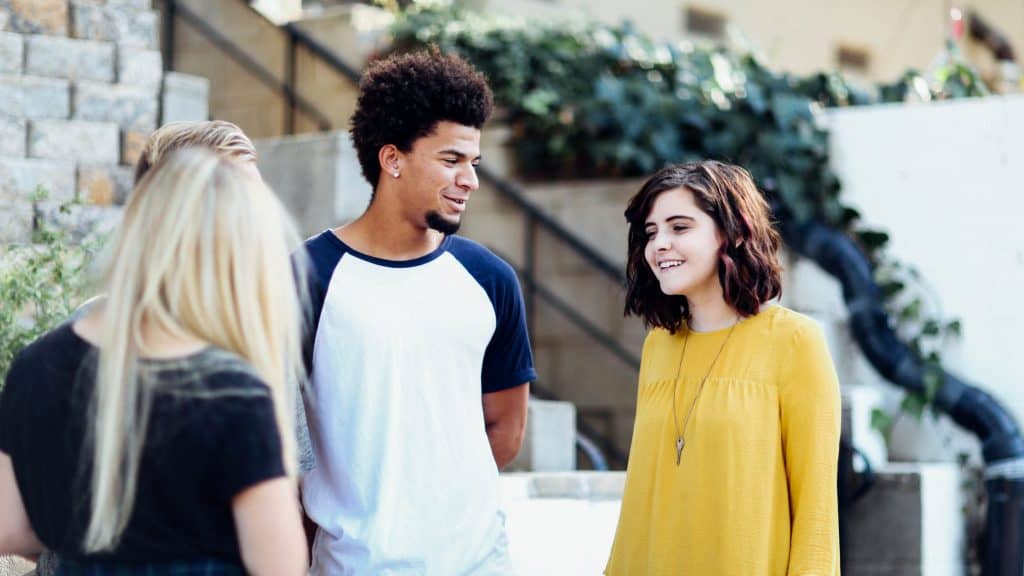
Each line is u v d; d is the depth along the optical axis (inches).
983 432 241.6
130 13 217.5
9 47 205.9
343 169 223.3
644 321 115.0
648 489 110.1
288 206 228.8
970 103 249.1
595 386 266.8
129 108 215.3
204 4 307.1
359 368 104.1
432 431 104.7
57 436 76.9
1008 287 245.4
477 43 278.8
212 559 76.8
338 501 104.0
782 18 406.0
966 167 249.3
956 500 241.3
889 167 255.6
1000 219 246.2
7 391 79.7
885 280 252.4
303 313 103.6
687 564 105.3
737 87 263.9
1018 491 234.2
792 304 254.4
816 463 104.0
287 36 291.9
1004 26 458.3
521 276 275.6
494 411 119.0
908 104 268.5
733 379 107.3
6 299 153.8
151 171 80.1
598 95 265.3
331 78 285.0
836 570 103.2
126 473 74.2
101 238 162.4
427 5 295.3
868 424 239.1
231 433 74.7
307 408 105.7
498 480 109.8
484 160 282.7
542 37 280.5
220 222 77.2
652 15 368.5
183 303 76.2
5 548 81.0
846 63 426.9
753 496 104.3
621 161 263.0
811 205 255.3
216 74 304.8
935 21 442.9
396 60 109.5
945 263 250.5
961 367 249.0
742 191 110.6
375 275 107.3
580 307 269.3
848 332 254.1
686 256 109.2
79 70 211.9
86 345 77.8
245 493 75.1
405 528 102.7
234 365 75.9
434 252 110.5
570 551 154.6
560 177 277.7
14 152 204.1
